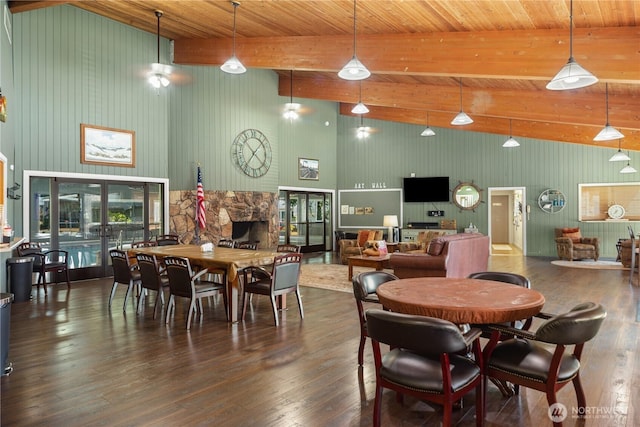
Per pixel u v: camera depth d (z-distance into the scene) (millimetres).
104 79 7234
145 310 5062
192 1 5730
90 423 2398
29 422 2408
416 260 5895
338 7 4852
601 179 10445
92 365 3285
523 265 9070
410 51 5305
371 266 6996
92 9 6887
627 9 3730
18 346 3732
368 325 2166
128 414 2506
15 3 5617
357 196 12805
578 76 3461
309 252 12000
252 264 4574
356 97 8992
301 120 11680
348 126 12891
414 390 2131
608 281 6977
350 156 12883
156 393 2791
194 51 7801
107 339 3934
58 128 6652
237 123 9352
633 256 6957
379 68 5535
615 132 5922
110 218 7387
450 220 11789
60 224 6766
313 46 6137
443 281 3076
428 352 1989
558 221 10867
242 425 2379
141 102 7773
